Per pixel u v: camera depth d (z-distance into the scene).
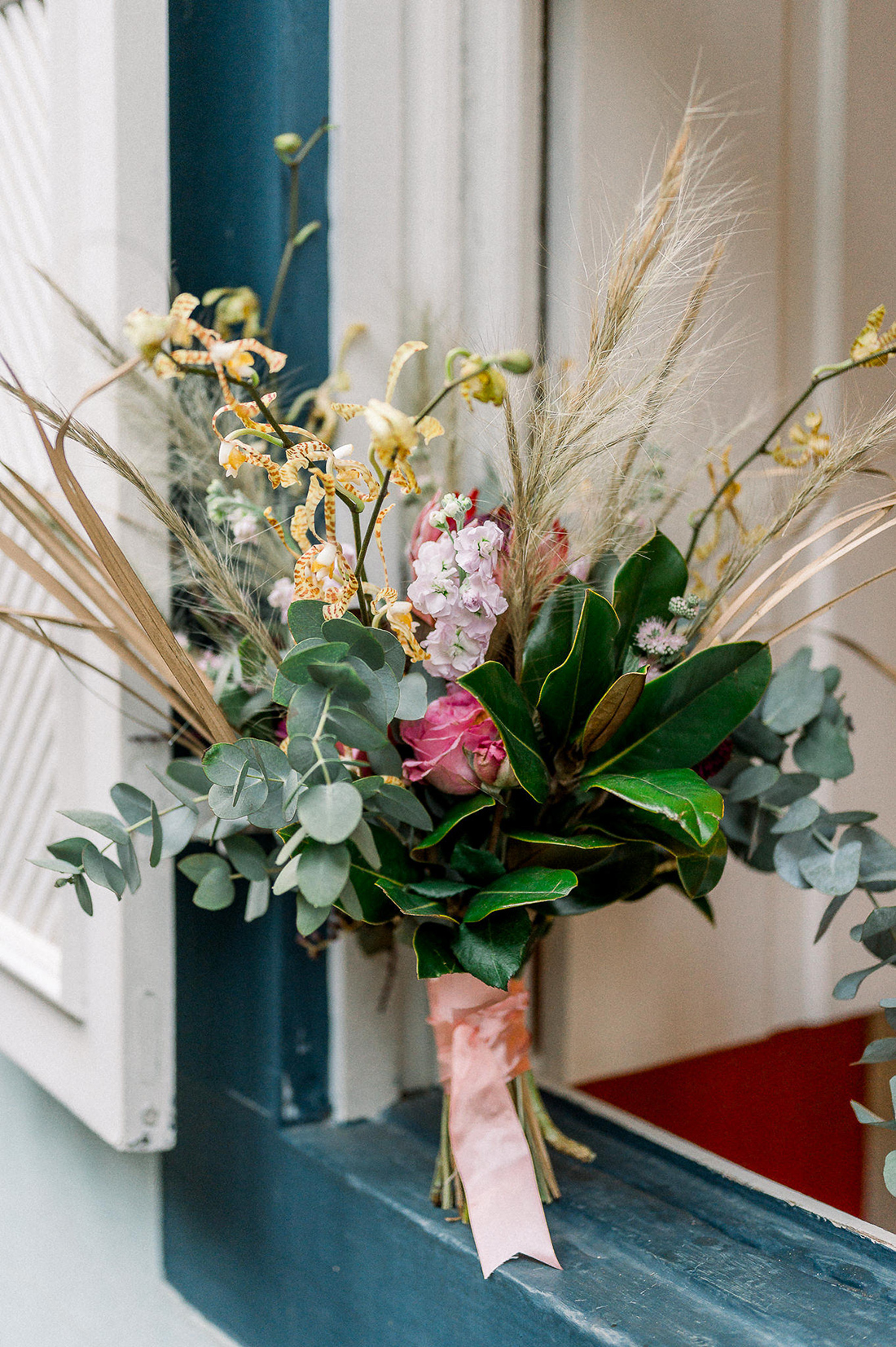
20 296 1.02
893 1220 1.49
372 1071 0.99
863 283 1.14
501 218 0.96
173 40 0.94
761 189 1.06
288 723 0.56
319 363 0.96
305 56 0.93
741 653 0.64
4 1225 1.29
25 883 1.11
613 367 0.66
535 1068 1.06
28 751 1.11
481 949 0.64
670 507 0.78
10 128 1.04
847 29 1.11
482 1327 0.73
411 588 0.64
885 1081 1.46
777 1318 0.65
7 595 1.13
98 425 0.84
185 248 0.95
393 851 0.70
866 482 0.94
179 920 1.09
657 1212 0.79
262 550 0.83
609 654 0.66
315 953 0.92
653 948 1.09
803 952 1.21
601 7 0.96
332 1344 0.88
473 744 0.65
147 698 0.88
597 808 0.71
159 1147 0.91
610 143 0.98
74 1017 0.95
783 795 0.78
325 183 0.95
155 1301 1.14
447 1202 0.80
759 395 1.07
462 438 0.86
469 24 0.97
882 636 1.21
